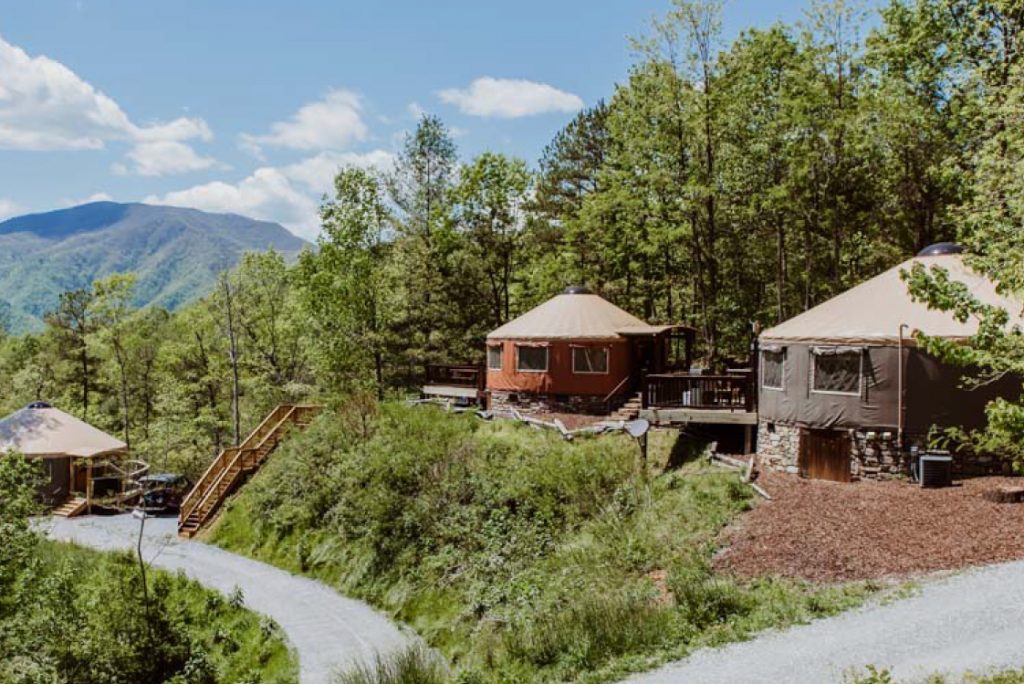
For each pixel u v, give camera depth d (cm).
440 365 3253
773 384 1909
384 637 1639
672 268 3581
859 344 1714
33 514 1672
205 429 4369
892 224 3067
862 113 2716
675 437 2133
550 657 1147
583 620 1179
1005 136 1137
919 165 2775
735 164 3045
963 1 2266
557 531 1720
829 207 2956
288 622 1756
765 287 3794
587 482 1803
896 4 2475
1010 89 1193
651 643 1053
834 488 1647
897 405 1681
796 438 1836
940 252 1831
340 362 3959
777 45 3033
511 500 1867
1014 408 672
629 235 3422
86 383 4694
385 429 2452
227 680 1527
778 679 852
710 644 996
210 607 1873
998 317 671
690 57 2831
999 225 945
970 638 893
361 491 2170
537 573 1571
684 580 1204
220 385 4756
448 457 2123
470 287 3784
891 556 1208
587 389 2653
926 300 709
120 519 2923
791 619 1030
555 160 4322
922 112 2522
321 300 3988
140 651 1420
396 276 3894
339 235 3947
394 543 1955
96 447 3177
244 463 2862
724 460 1914
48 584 1416
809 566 1218
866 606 1038
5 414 4609
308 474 2467
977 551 1182
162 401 4306
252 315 4566
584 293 2875
